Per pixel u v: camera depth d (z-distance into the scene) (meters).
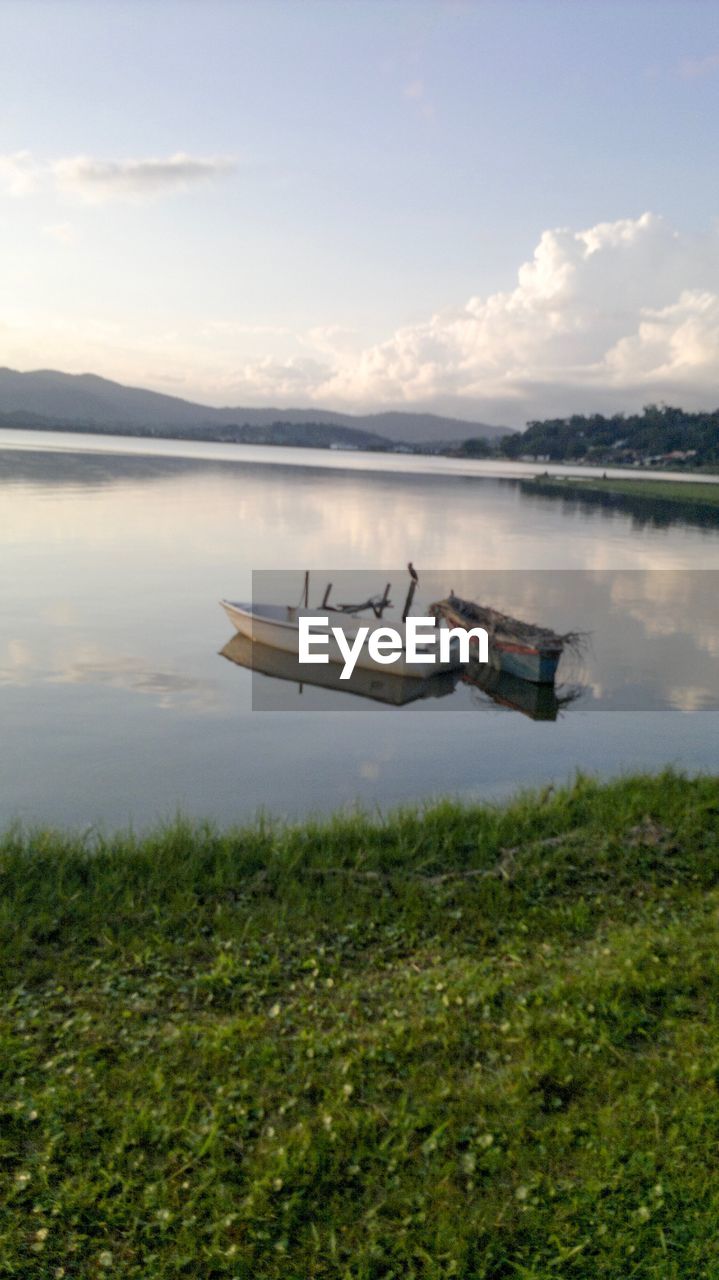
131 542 43.81
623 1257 4.52
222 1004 6.86
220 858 9.58
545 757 16.22
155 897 8.66
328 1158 5.15
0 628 24.44
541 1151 5.18
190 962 7.46
